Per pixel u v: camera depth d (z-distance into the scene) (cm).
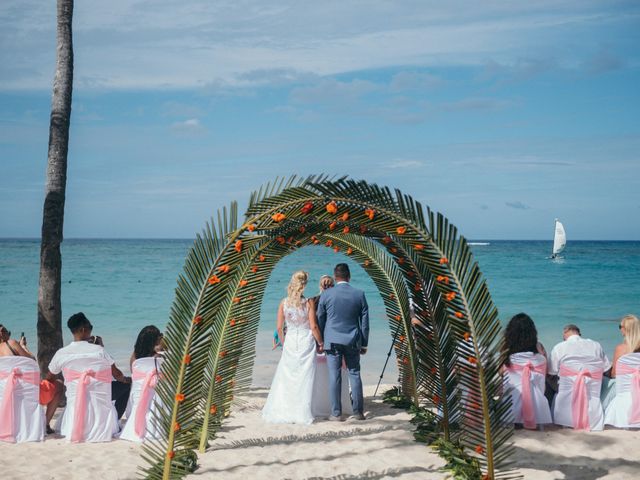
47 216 877
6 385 687
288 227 606
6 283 3170
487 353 514
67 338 1639
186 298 516
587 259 6138
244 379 794
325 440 703
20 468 590
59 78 896
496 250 9450
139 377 707
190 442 528
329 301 807
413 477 573
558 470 581
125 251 8238
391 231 530
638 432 709
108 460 620
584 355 721
